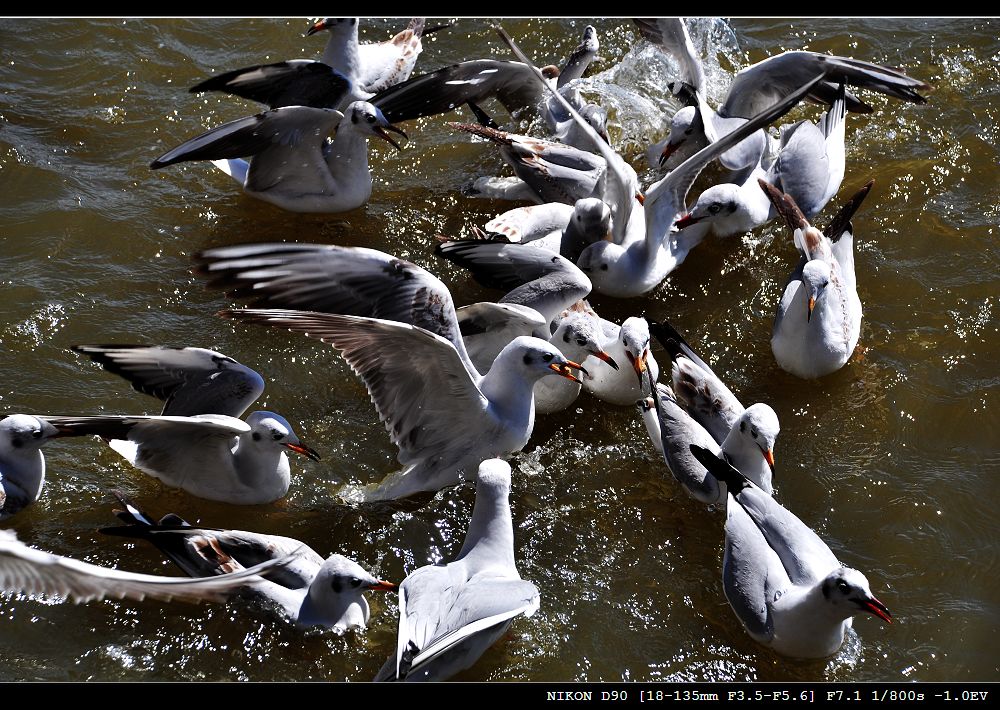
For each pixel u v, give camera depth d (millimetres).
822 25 14594
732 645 8203
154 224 11586
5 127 12391
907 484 9430
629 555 8828
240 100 13234
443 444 9000
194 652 7789
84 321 10422
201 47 13875
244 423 8133
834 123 12305
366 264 8883
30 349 10086
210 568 7707
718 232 11781
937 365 10438
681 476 9102
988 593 8570
